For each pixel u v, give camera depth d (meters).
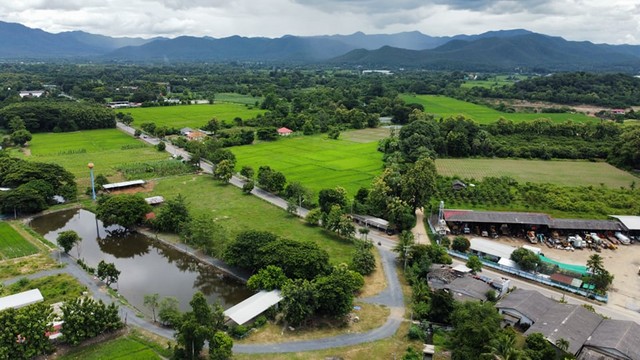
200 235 113.19
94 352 74.75
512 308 85.44
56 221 139.62
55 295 91.88
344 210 136.88
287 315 83.75
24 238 121.94
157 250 121.44
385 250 118.12
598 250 120.88
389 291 97.25
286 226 131.50
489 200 153.12
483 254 114.88
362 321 85.94
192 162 195.88
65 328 75.69
